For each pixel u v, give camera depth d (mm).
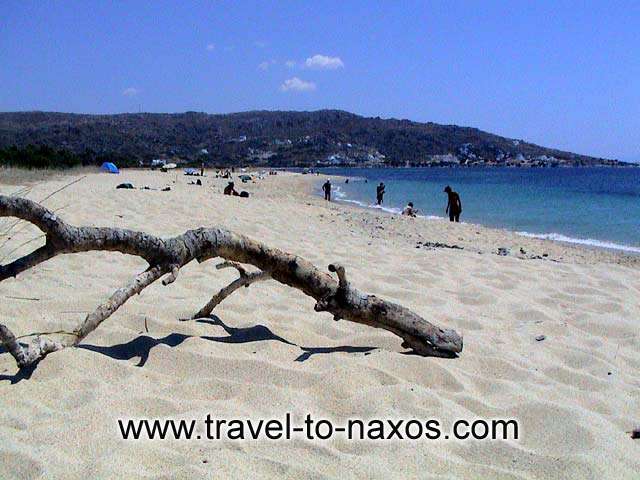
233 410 3387
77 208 12406
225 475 2658
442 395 3773
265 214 15812
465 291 7117
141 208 13539
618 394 4066
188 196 17250
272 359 4109
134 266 7102
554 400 3867
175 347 4199
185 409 3379
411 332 4469
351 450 3068
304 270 4598
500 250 12391
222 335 4621
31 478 2582
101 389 3529
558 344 5184
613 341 5453
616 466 2914
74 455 2816
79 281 6152
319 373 3879
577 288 7449
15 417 3156
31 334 4344
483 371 4355
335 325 5059
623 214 25562
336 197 38375
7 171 24656
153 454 2863
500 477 2836
